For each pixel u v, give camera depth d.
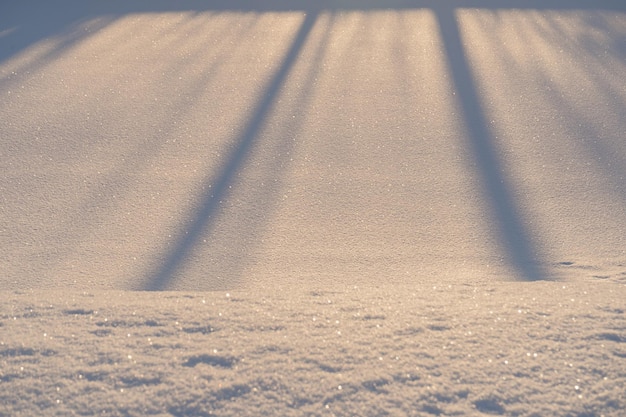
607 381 2.86
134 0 15.20
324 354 3.09
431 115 8.91
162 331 3.38
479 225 6.39
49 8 14.82
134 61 11.20
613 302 3.86
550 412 2.67
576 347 3.16
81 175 7.57
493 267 5.61
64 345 3.21
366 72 10.44
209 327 3.43
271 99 9.55
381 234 6.29
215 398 2.74
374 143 8.20
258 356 3.08
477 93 9.54
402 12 13.50
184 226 6.47
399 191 7.09
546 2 13.86
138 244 6.15
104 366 2.99
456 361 3.03
